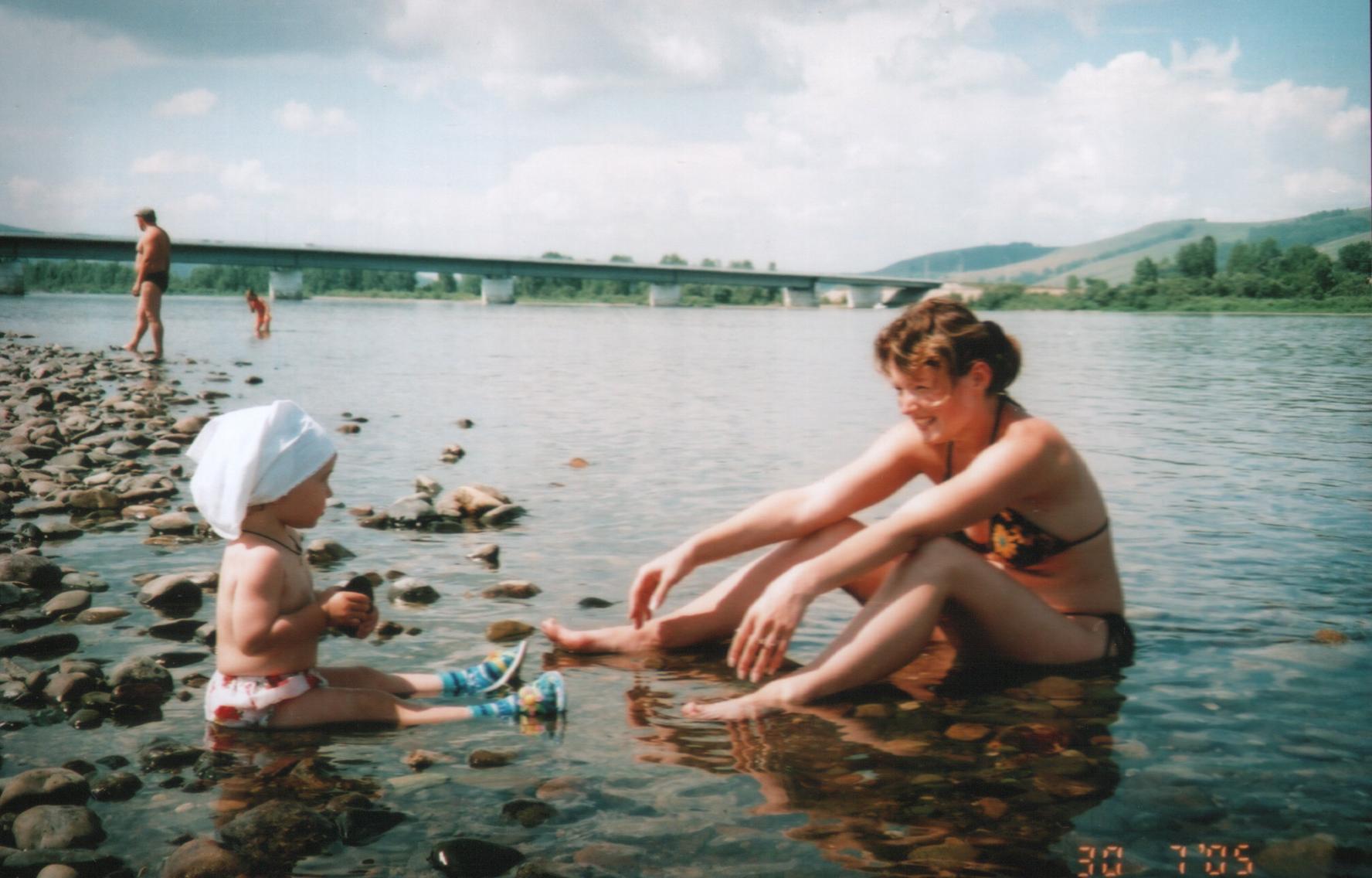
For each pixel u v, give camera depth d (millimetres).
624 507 6332
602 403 12664
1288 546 5344
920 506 3521
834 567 3443
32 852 2223
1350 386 15734
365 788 2617
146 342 23953
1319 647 3766
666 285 119500
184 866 2166
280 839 2295
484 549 5078
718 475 7488
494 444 8977
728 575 4809
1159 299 95750
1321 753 2816
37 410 10641
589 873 2178
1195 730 2986
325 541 5094
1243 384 16219
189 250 90000
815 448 8914
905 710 3178
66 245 76938
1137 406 12922
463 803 2521
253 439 3133
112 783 2592
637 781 2652
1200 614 4168
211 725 3064
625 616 4219
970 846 2291
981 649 3600
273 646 3062
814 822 2416
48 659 3580
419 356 21688
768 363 21828
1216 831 2371
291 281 94688
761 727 3055
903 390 3660
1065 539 3674
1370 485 7152
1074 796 2553
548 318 62281
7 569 4379
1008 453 3533
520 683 3492
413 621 4113
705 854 2260
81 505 5996
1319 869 2205
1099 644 3613
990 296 111062
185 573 4609
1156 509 6340
